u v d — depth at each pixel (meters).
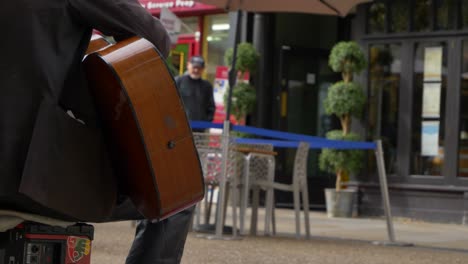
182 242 3.41
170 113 2.58
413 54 14.11
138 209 2.69
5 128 2.39
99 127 2.63
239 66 14.93
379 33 14.40
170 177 2.58
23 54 2.41
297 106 15.94
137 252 3.36
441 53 13.91
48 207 2.43
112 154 2.67
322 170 14.71
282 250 7.32
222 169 8.22
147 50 2.58
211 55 16.48
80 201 2.53
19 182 2.40
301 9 8.98
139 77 2.54
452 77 13.80
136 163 2.58
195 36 16.70
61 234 2.55
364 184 14.27
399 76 14.23
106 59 2.51
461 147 13.72
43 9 2.45
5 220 2.45
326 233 10.06
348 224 12.11
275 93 15.69
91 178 2.58
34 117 2.41
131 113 2.51
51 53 2.46
